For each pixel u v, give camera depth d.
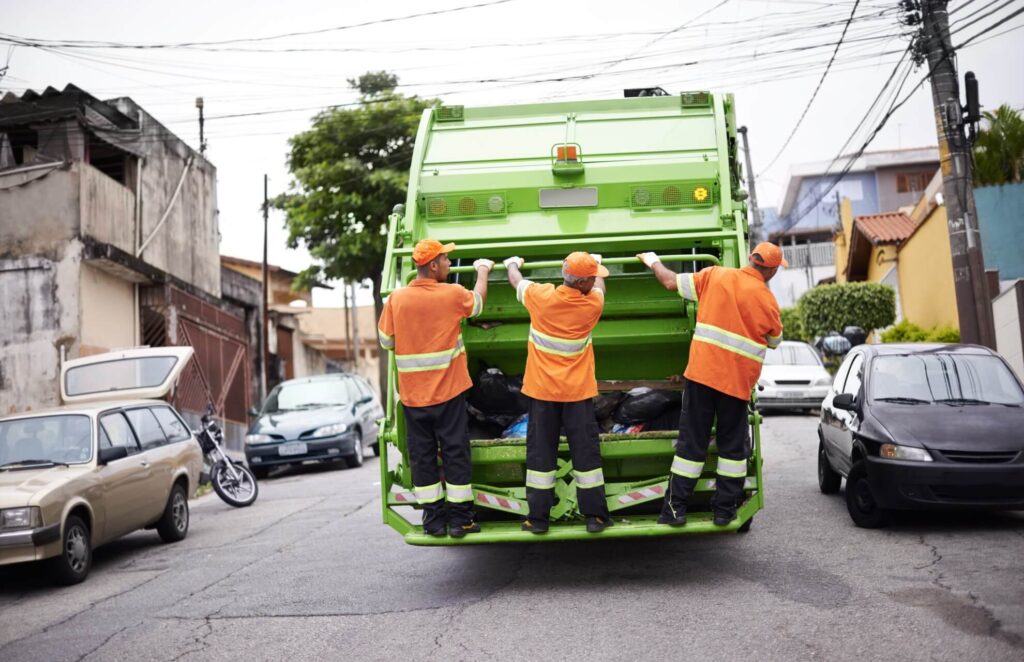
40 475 8.86
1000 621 5.55
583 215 7.90
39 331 17.11
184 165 22.78
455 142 8.40
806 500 10.34
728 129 8.64
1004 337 17.39
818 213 49.34
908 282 27.75
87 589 8.44
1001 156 21.38
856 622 5.67
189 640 6.25
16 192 17.41
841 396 9.47
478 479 7.30
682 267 8.11
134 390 12.08
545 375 6.72
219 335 23.30
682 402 7.13
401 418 7.11
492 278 7.85
